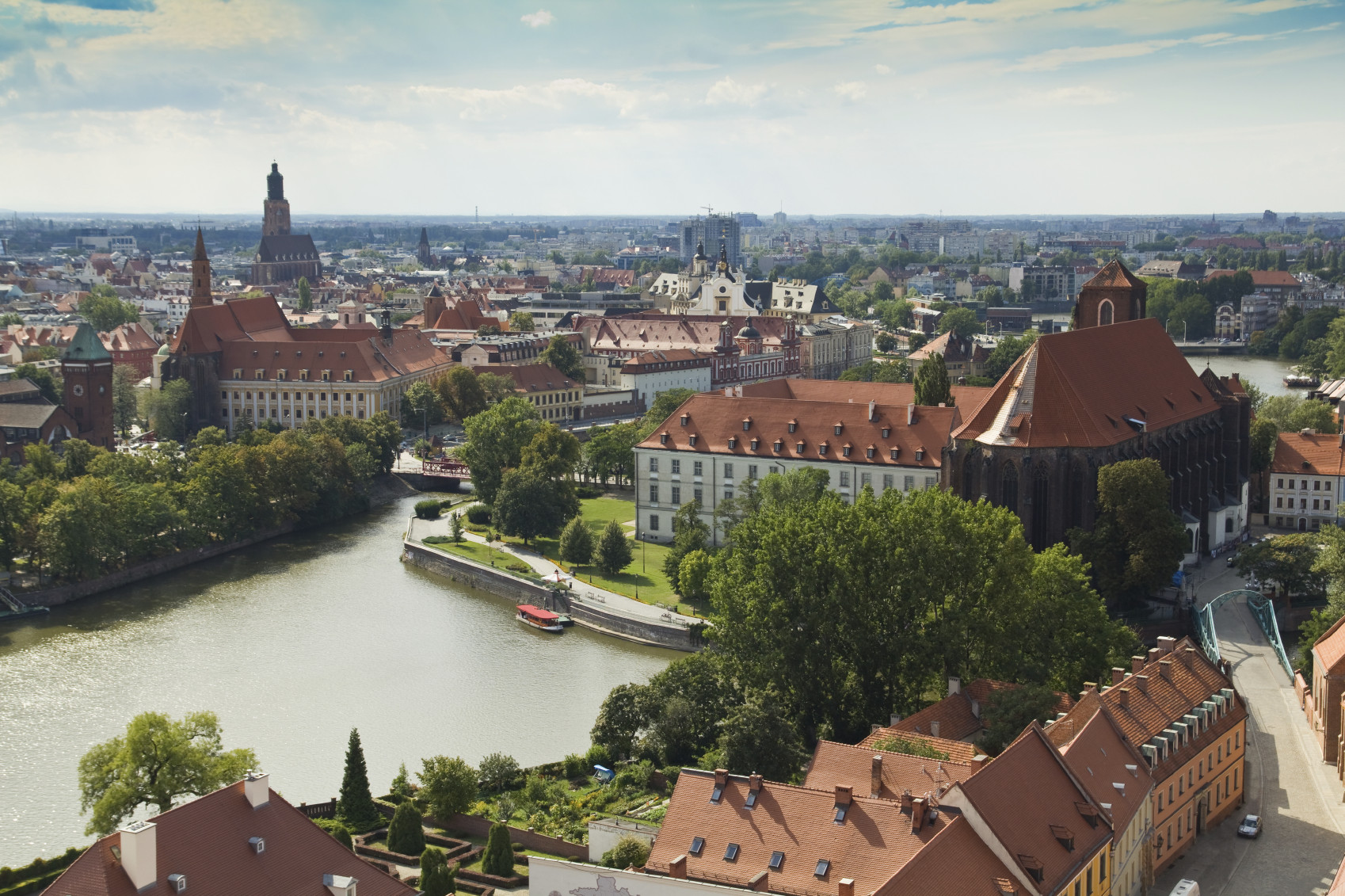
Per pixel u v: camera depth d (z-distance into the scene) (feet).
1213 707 559.79
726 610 650.43
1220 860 519.19
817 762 469.57
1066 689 621.31
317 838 398.01
